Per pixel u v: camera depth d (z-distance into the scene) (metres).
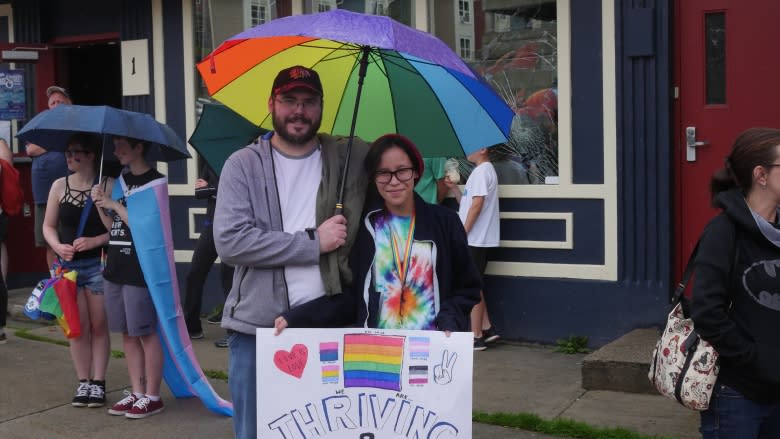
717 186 3.15
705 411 3.06
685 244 5.97
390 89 3.62
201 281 6.91
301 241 3.08
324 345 3.03
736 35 5.75
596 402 5.08
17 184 7.77
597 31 6.04
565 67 6.16
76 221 5.21
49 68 8.70
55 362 6.36
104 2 8.23
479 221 6.21
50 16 8.62
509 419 4.78
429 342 3.00
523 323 6.40
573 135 6.19
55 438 4.80
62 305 5.04
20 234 8.95
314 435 3.03
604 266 6.11
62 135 5.32
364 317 3.14
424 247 3.16
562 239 6.27
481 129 3.50
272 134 3.33
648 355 5.31
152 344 5.10
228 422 5.03
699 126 5.88
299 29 2.94
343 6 7.13
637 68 5.93
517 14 6.38
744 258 2.94
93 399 5.30
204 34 7.71
